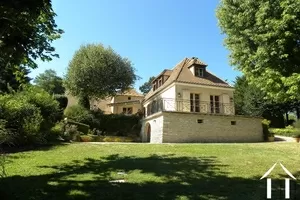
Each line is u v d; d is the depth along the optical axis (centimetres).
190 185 767
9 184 733
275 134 3002
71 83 3219
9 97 1622
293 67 883
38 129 1548
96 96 3312
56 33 884
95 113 3000
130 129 2989
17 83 1042
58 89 5522
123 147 1527
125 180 809
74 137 2011
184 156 1263
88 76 3153
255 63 1025
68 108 2966
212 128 2250
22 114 1550
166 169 973
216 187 751
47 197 636
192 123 2200
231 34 1207
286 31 826
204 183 793
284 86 871
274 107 3731
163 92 2784
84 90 3216
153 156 1259
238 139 2303
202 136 2202
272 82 874
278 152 1427
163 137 2094
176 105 2447
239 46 1155
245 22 1090
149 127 2642
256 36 948
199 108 2544
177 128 2148
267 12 912
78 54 3309
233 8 1211
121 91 3438
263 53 902
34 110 1673
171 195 668
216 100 2655
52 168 966
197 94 2595
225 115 2308
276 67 894
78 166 1009
